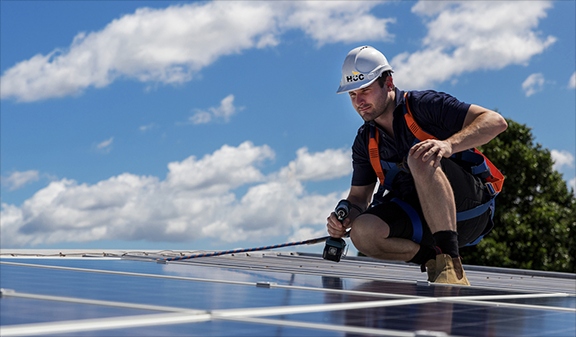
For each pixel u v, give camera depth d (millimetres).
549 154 22953
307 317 1687
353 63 4070
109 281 2541
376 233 3865
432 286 3209
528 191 22750
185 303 1871
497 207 22188
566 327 1720
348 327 1500
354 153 4449
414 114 4012
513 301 2537
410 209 3994
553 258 22047
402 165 4090
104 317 1509
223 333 1356
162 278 2861
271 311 1745
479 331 1576
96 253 5184
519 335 1532
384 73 4090
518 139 23203
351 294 2418
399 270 5633
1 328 1298
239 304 1891
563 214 22781
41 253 4906
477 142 3750
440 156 3596
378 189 4293
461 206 4051
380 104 4066
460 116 3857
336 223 4180
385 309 1946
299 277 3436
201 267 3979
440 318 1788
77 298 1866
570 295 3139
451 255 3621
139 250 5754
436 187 3600
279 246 4426
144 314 1589
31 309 1595
